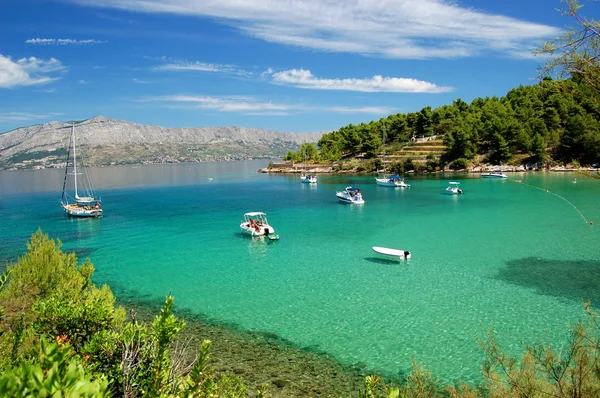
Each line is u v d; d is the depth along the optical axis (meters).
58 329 11.24
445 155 140.12
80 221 64.31
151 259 40.69
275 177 162.38
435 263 36.94
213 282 33.09
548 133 124.38
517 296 28.20
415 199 81.81
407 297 28.62
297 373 19.20
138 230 55.84
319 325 24.53
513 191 87.38
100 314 11.66
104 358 9.80
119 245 47.19
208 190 115.19
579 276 32.00
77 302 13.84
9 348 11.67
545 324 23.66
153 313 27.09
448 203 75.00
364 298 28.69
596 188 85.38
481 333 22.83
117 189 125.31
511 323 23.95
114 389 9.05
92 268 20.25
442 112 160.38
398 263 37.31
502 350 20.73
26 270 18.44
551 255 38.19
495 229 51.03
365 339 22.61
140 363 9.31
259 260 39.41
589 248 40.09
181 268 37.28
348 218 62.47
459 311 25.92
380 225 56.25
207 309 27.48
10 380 4.25
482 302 27.30
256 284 32.34
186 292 30.95
